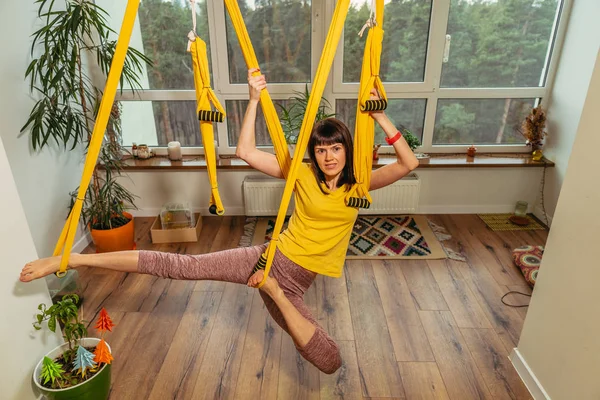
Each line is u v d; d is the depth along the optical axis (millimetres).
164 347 2428
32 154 2826
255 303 2789
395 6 3451
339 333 2525
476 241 3506
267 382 2199
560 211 1915
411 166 1516
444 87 3732
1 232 1709
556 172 3590
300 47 3578
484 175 3795
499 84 3719
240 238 3592
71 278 2697
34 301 1922
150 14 3463
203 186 3846
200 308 2744
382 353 2379
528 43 3566
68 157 3262
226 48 3564
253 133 1559
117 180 3775
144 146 3779
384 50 3598
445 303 2785
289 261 1643
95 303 2791
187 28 3512
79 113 3043
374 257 3289
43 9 2893
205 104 1476
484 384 2188
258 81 1451
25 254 1849
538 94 3686
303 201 1595
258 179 3779
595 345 1718
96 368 1917
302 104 3605
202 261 1676
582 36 3246
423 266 3186
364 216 3887
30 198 2807
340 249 1687
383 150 3914
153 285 2973
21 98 2705
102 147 3426
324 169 1516
